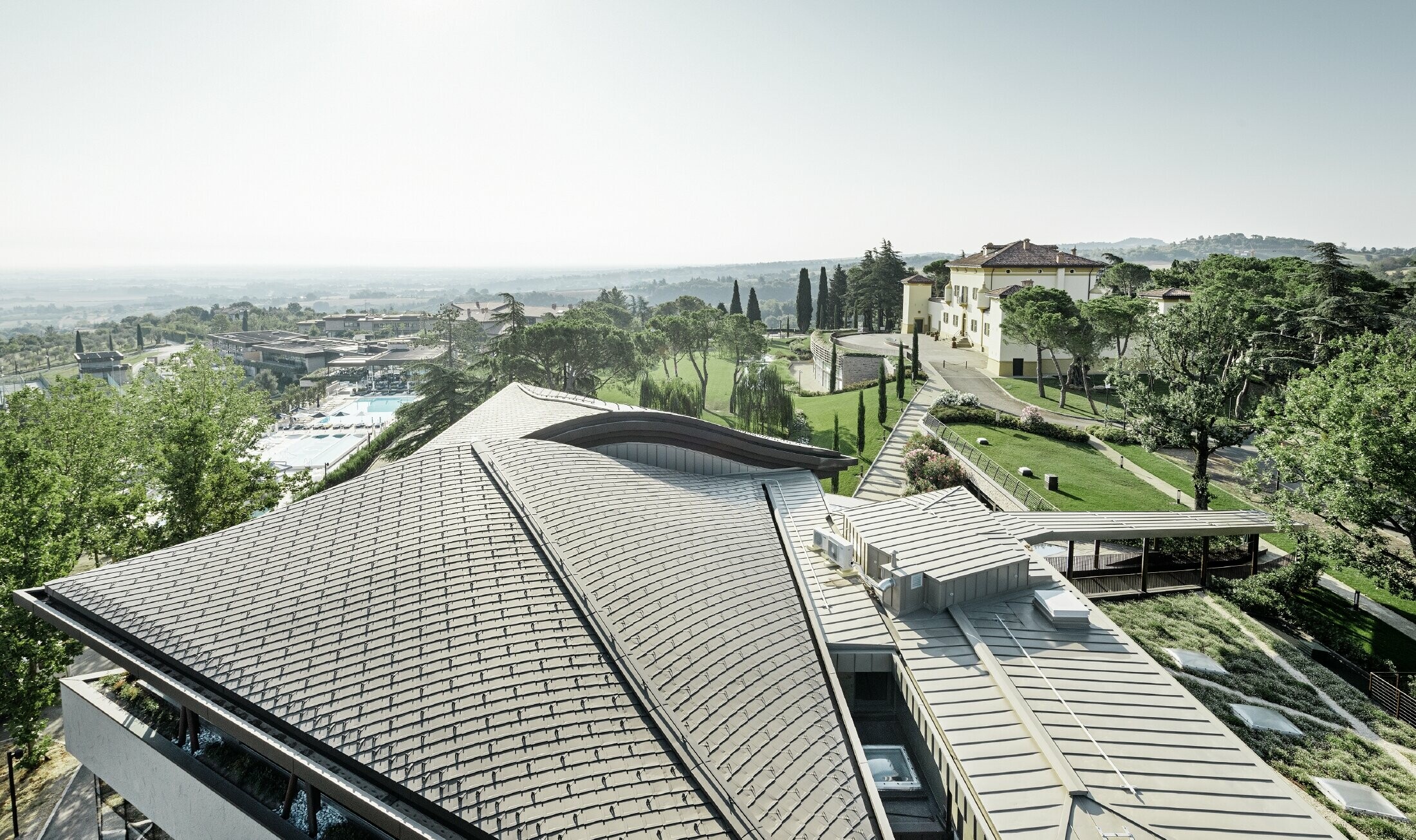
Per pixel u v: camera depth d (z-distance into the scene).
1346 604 31.38
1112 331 55.69
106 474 37.03
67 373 170.75
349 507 19.33
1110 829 13.26
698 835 11.45
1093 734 15.86
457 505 19.02
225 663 14.62
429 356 133.75
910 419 55.03
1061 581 22.83
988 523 24.78
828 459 31.77
